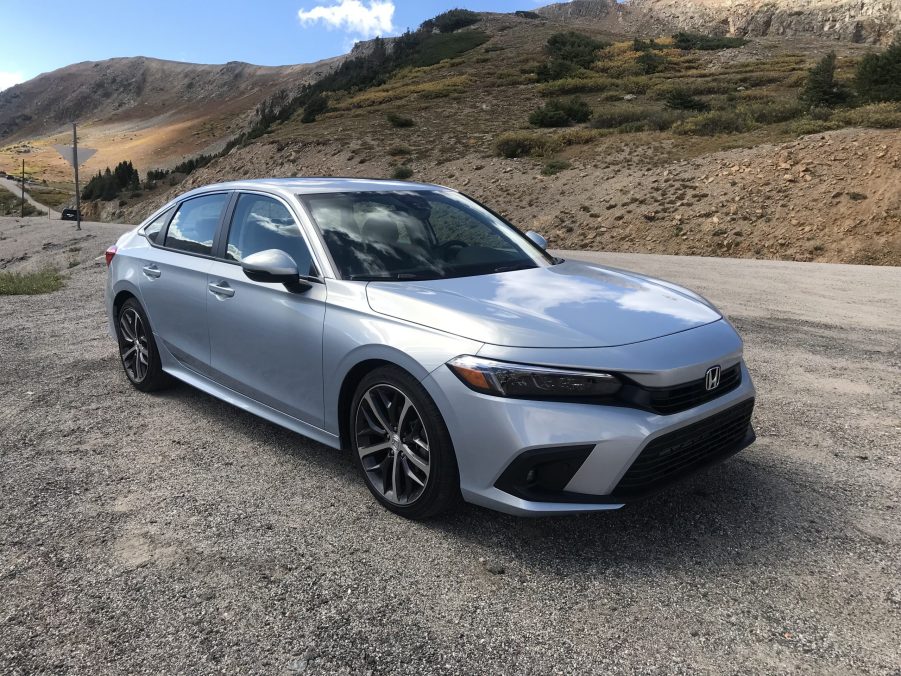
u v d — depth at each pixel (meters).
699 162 26.33
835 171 21.94
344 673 2.07
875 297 10.02
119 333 5.12
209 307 4.02
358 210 3.77
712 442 2.94
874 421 4.33
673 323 2.98
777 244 19.67
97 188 93.12
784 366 5.73
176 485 3.40
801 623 2.30
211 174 52.06
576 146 34.41
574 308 2.98
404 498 3.03
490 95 61.25
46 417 4.41
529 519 3.03
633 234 22.38
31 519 3.04
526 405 2.57
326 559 2.71
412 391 2.84
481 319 2.78
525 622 2.31
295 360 3.43
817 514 3.07
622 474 2.58
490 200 28.53
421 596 2.46
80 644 2.21
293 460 3.71
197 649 2.19
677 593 2.47
